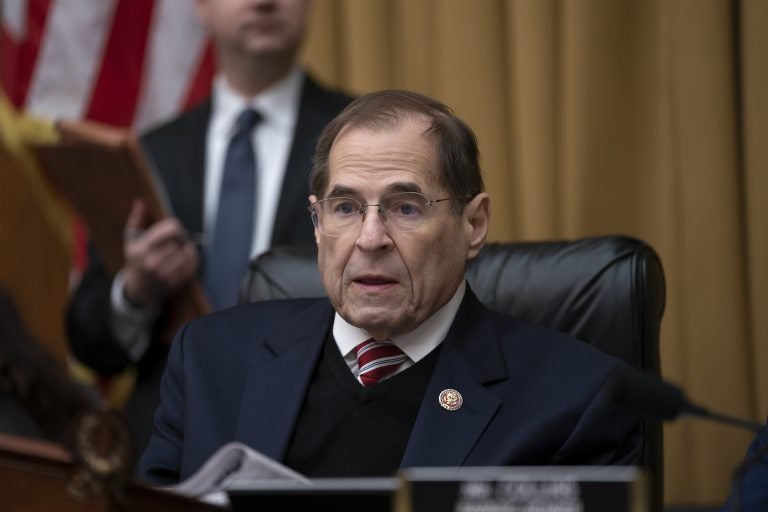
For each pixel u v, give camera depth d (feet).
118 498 15.94
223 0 39.52
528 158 43.68
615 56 42.91
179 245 37.22
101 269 40.14
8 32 48.91
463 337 23.73
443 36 45.09
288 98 40.24
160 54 48.73
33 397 16.93
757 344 41.55
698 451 41.83
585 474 14.64
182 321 38.27
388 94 23.99
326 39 46.57
